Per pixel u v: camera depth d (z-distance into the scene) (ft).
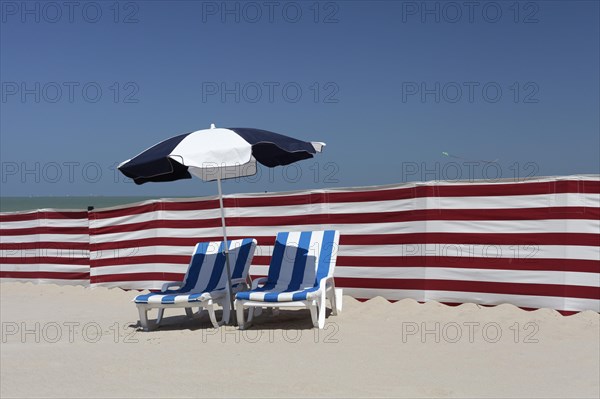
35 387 17.57
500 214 27.07
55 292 38.37
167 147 24.18
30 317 29.89
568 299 25.57
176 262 35.65
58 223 40.91
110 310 31.81
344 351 21.01
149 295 25.90
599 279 25.09
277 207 32.71
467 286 27.66
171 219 35.91
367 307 28.30
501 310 26.25
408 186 29.09
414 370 18.56
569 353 20.22
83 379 18.34
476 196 27.58
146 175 24.34
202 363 19.95
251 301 24.68
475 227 27.58
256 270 33.17
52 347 22.86
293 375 18.24
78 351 22.08
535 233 26.32
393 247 29.45
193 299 25.08
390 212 29.55
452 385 16.98
